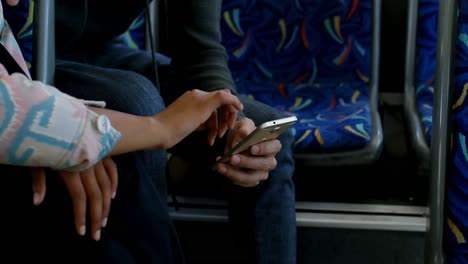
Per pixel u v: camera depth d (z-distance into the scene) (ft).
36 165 2.57
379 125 6.24
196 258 6.17
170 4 4.79
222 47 4.83
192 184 6.44
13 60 2.82
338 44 7.11
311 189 6.85
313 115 6.62
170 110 3.20
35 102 2.50
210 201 6.17
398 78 8.13
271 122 3.40
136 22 7.09
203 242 6.17
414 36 7.18
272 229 4.53
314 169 6.86
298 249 6.11
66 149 2.57
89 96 3.57
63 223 2.67
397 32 8.04
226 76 4.69
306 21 7.13
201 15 4.68
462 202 4.29
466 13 4.09
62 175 2.71
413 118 6.72
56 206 2.69
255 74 7.25
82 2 4.26
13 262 2.62
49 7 3.54
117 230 2.77
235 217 4.75
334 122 6.29
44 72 3.53
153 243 2.83
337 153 6.00
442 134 4.30
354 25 7.07
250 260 4.69
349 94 7.01
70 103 2.62
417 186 6.54
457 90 4.19
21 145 2.48
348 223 5.97
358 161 5.99
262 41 7.21
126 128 2.91
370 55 7.05
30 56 3.62
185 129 3.14
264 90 7.14
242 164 3.92
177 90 4.76
